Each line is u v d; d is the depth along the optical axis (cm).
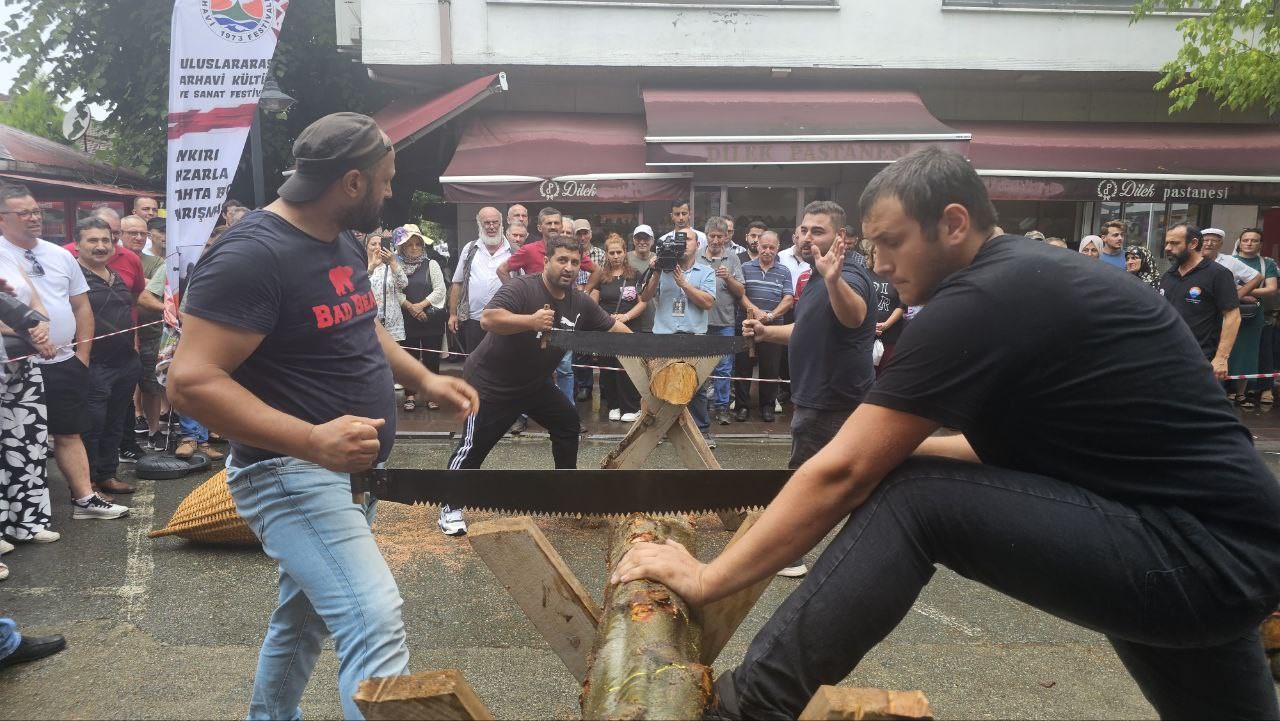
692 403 690
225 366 199
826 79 1091
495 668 320
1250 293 842
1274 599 150
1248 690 176
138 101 1225
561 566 221
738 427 768
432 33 1007
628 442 450
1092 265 159
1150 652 182
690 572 165
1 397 443
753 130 948
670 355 441
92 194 1188
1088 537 150
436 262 841
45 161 1178
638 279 776
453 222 1134
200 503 441
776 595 392
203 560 433
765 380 780
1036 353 151
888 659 333
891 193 166
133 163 1250
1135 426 152
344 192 214
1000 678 317
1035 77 1073
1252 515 151
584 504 204
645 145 997
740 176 1069
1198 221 1136
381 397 235
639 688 155
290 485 212
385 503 532
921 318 156
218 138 533
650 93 1038
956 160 165
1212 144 1043
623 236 1072
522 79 1084
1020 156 1002
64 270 474
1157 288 721
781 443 713
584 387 884
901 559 155
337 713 286
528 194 927
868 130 957
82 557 436
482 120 1054
